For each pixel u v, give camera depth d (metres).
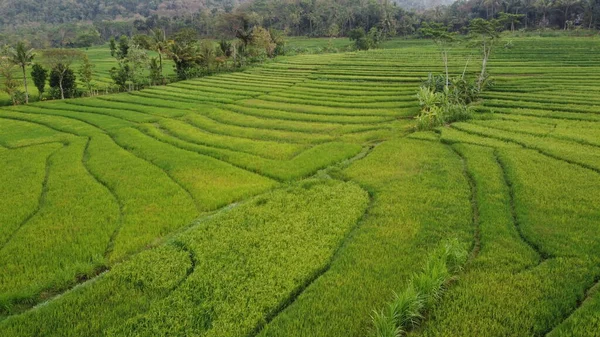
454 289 13.77
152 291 14.41
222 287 14.41
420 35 139.00
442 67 70.19
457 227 18.06
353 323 12.54
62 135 37.88
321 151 30.80
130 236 18.56
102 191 23.80
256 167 27.75
